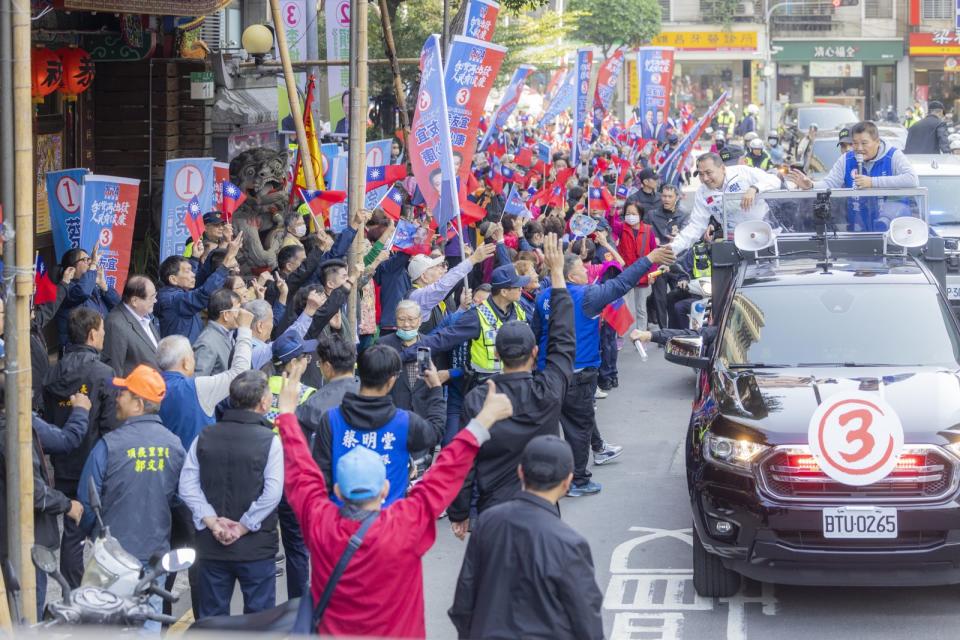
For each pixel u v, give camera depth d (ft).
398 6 96.78
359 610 18.11
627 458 40.60
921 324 30.37
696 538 27.96
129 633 18.53
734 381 28.89
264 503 23.20
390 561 18.03
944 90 225.76
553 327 24.50
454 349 34.50
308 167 42.55
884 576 25.85
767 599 28.25
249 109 61.16
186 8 40.16
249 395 23.52
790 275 32.30
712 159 39.45
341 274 30.50
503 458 23.85
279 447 23.43
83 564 24.88
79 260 34.55
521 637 17.65
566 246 51.01
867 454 25.77
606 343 48.55
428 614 27.76
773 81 225.97
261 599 23.73
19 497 22.57
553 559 17.63
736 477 26.37
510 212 47.62
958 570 25.72
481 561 18.13
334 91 60.95
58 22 48.06
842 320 30.66
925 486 25.72
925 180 57.26
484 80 41.14
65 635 17.74
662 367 55.52
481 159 63.41
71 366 27.17
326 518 18.39
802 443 26.07
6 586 22.85
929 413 26.58
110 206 37.47
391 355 21.70
